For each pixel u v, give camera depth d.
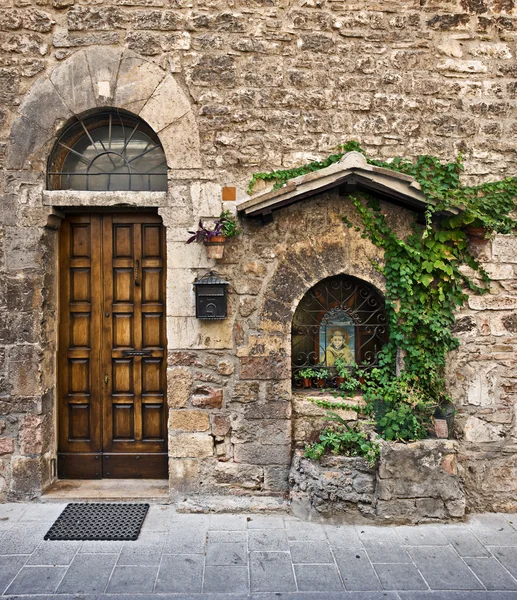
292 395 3.99
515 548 3.34
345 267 3.91
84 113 3.91
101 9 3.84
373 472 3.63
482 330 3.95
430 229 3.86
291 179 3.71
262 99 3.89
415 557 3.21
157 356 4.11
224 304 3.78
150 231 4.11
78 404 4.12
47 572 3.03
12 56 3.85
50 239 4.01
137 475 4.12
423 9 3.96
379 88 3.94
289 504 3.77
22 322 3.86
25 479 3.88
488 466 3.94
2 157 3.84
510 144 3.99
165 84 3.85
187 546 3.31
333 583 2.96
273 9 3.89
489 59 4.00
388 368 3.97
